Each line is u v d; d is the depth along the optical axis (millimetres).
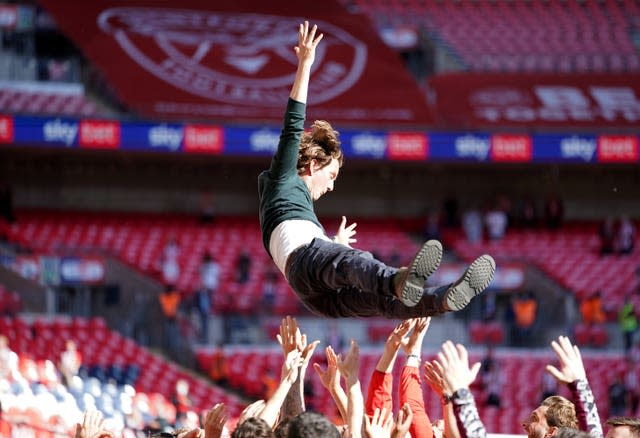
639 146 27750
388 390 6066
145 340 24719
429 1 32062
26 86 28234
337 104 28609
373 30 31062
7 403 14555
